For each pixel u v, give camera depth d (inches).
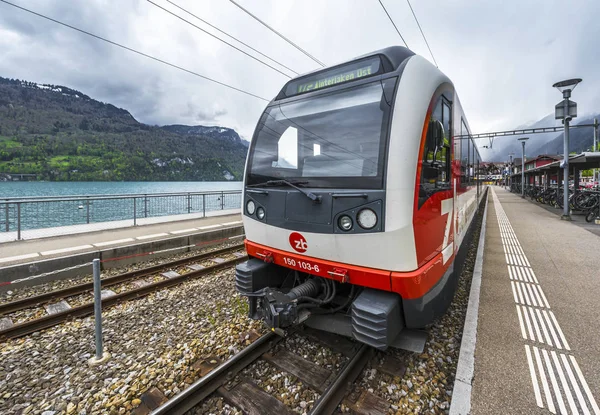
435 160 111.4
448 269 135.8
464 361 115.4
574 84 451.8
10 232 305.1
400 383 104.7
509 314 155.9
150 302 182.4
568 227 413.4
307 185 115.4
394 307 98.0
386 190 95.0
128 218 402.6
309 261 116.0
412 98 101.3
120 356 127.8
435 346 128.0
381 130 101.3
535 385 101.8
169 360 121.9
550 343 128.0
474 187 312.2
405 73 105.4
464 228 208.8
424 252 103.1
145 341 138.7
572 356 118.4
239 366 112.7
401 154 95.7
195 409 96.3
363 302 99.7
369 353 116.8
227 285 206.5
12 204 295.7
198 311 166.4
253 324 146.6
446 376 111.0
